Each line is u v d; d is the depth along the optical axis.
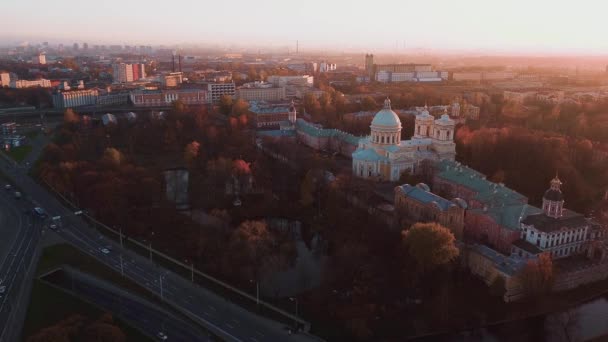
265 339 197.25
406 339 199.62
